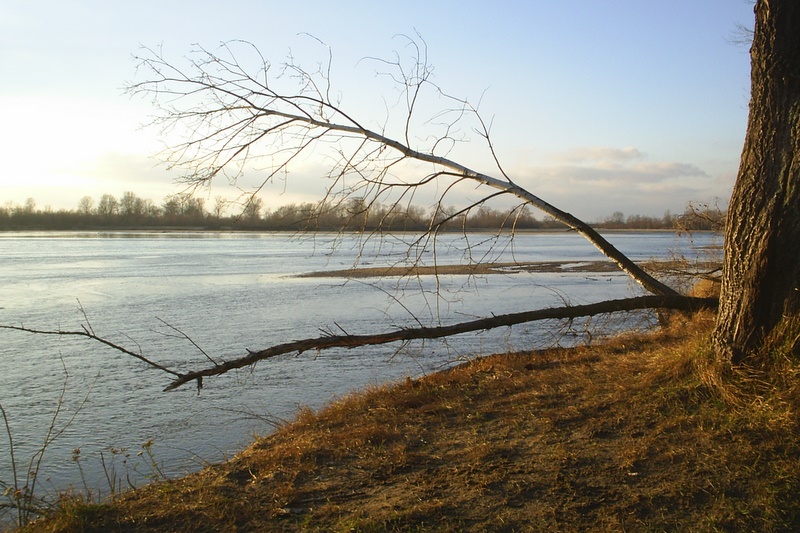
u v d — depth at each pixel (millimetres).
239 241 94750
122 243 82062
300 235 6715
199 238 108125
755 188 5621
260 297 25719
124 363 13969
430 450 5867
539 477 4922
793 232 5402
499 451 5555
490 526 4289
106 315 20953
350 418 7258
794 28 5418
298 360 13703
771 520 4039
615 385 6598
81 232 128125
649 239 104750
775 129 5527
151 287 29688
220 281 32625
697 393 5770
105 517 4691
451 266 36000
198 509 4793
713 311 7250
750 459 4691
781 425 4930
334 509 4711
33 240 87875
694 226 12008
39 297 25672
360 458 5805
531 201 7129
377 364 13180
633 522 4188
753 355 5512
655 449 5102
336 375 12328
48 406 10750
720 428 5164
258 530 4473
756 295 5562
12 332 17703
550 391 7027
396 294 25500
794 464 4504
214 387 11664
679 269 11820
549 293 25234
